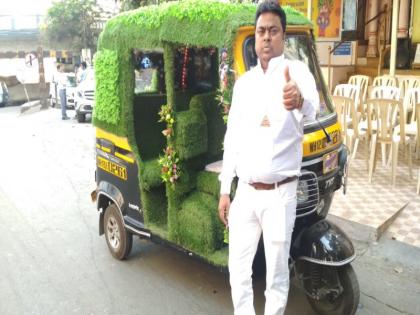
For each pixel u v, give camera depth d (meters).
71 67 32.69
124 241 4.61
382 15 11.50
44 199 6.90
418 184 5.86
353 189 6.09
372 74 10.97
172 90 3.66
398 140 6.12
